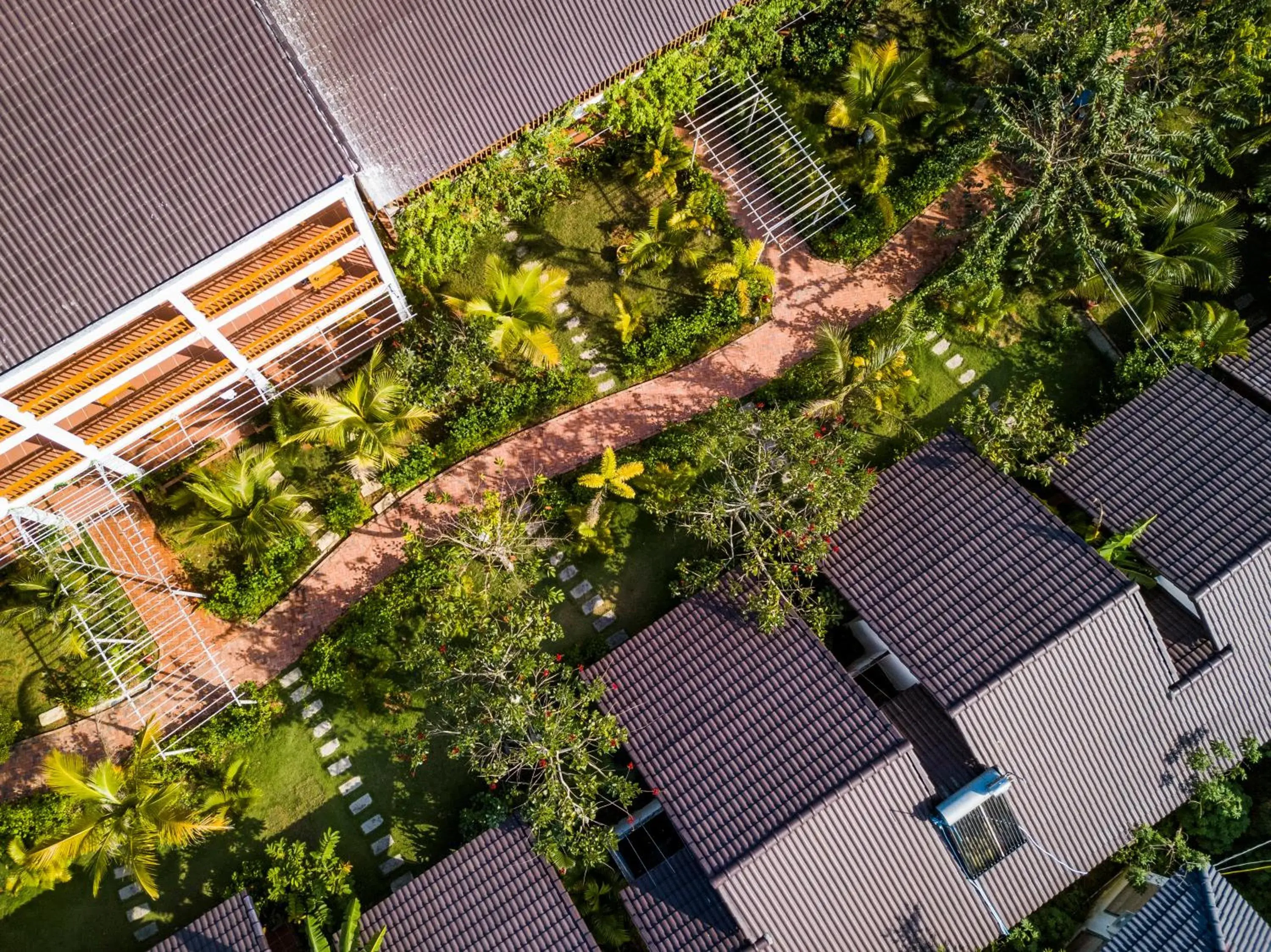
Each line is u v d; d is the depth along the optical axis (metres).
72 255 20.55
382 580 28.50
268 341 26.53
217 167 21.14
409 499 29.19
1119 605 24.77
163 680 27.52
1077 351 31.12
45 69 20.38
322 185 21.55
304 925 25.19
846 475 26.80
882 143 30.52
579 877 25.89
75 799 24.61
